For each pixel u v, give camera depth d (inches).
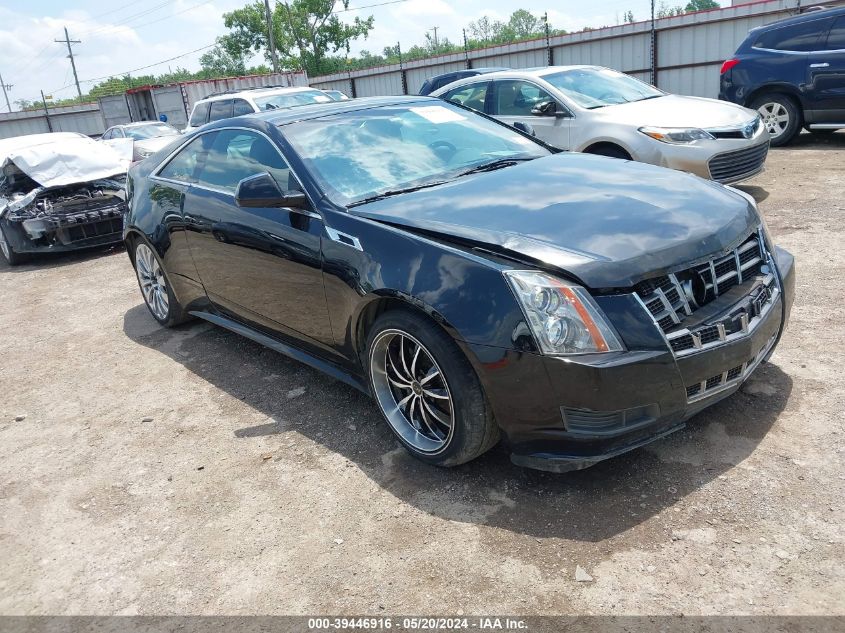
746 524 94.2
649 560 90.0
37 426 153.4
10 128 1249.4
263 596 92.9
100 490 123.9
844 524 91.9
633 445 98.8
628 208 112.0
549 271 97.7
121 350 196.5
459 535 99.8
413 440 118.4
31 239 320.8
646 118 265.6
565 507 102.7
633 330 94.7
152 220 187.0
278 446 131.3
